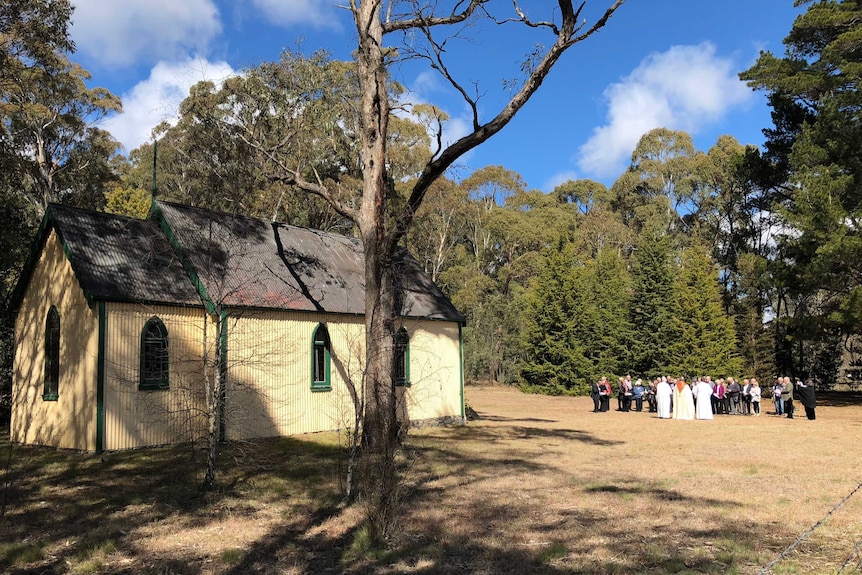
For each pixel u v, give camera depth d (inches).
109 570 297.0
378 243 695.1
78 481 498.9
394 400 438.0
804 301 1919.3
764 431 902.4
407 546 330.6
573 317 1868.8
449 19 665.6
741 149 2373.3
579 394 1802.4
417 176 1817.2
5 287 981.2
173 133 1082.1
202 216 813.2
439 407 998.4
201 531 362.6
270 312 780.6
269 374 773.3
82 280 640.4
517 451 686.5
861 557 309.0
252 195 1056.2
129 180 2032.5
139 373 663.8
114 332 649.0
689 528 366.9
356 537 342.6
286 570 297.3
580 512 407.5
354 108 834.2
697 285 1749.5
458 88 669.9
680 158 2775.6
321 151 1035.3
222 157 828.6
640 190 2977.4
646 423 1031.6
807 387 1099.3
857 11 1307.8
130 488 473.7
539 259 2160.4
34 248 726.5
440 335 1020.5
